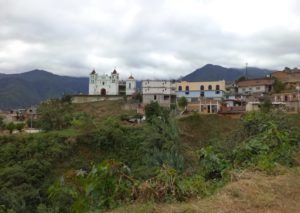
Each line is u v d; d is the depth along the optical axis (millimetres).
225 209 5195
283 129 11961
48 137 33406
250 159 8773
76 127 38844
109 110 57812
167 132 30828
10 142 32281
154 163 26312
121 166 6066
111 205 5543
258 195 5805
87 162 31547
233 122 41625
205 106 54312
